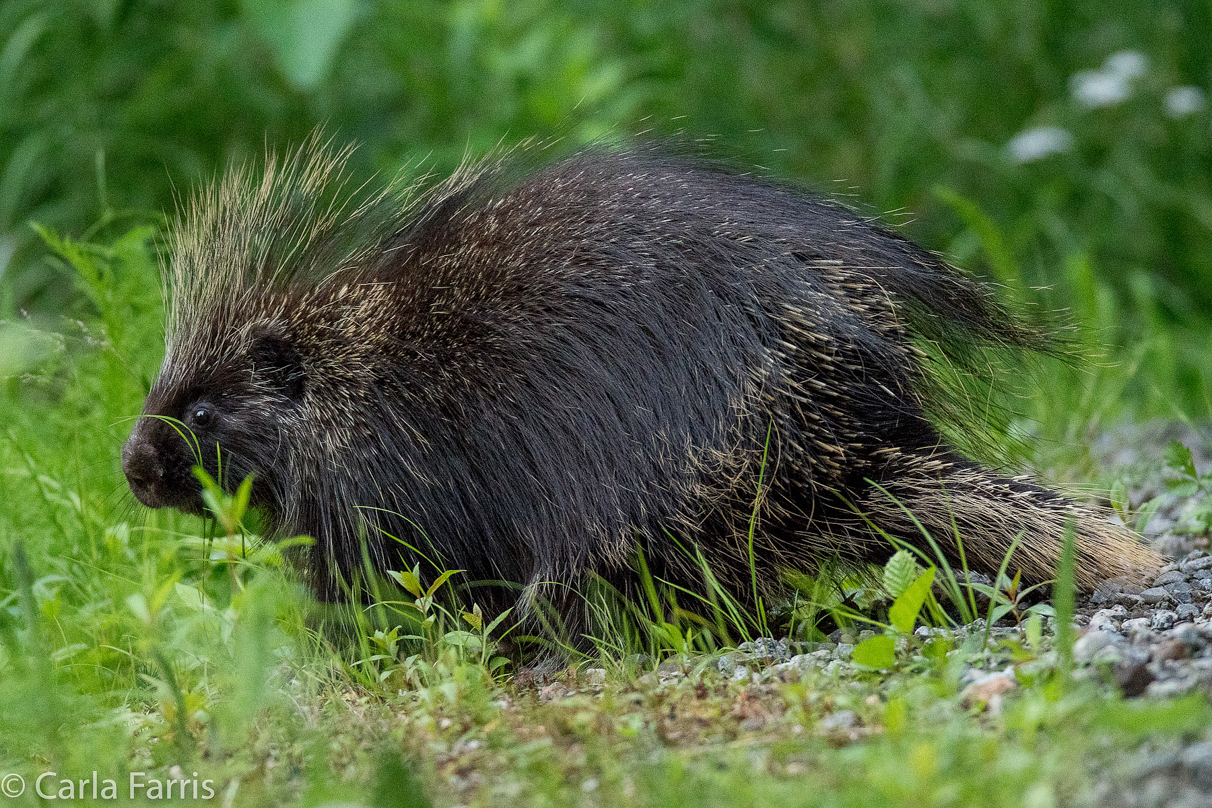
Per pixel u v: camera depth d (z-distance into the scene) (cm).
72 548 707
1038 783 362
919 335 644
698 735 451
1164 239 1414
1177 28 1453
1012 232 1375
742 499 598
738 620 570
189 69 1281
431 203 681
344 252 676
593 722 462
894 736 402
